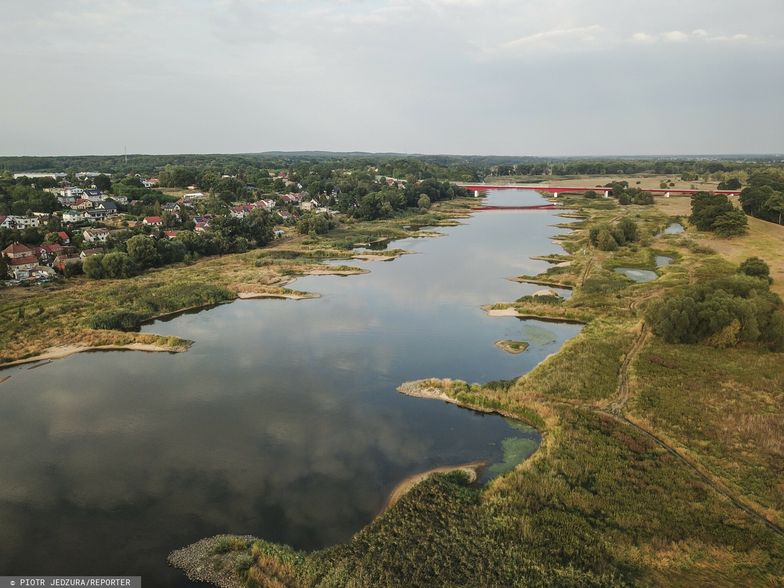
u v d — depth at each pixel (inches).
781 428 2069.4
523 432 2206.0
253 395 2586.1
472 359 3036.4
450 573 1390.3
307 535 1598.2
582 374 2596.0
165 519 1678.2
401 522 1599.4
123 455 2062.0
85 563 1489.9
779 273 4352.9
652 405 2283.5
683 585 1348.4
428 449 2080.5
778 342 2866.6
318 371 2874.0
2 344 3179.1
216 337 3444.9
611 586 1338.6
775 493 1691.7
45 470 1967.3
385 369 2898.6
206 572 1443.2
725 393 2383.1
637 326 3280.0
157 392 2628.0
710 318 2918.3
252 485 1857.8
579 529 1553.9
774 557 1434.5
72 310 3841.0
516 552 1457.9
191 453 2070.6
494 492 1745.8
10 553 1534.2
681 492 1715.1
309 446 2112.5
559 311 3747.5
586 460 1900.8
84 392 2635.3
